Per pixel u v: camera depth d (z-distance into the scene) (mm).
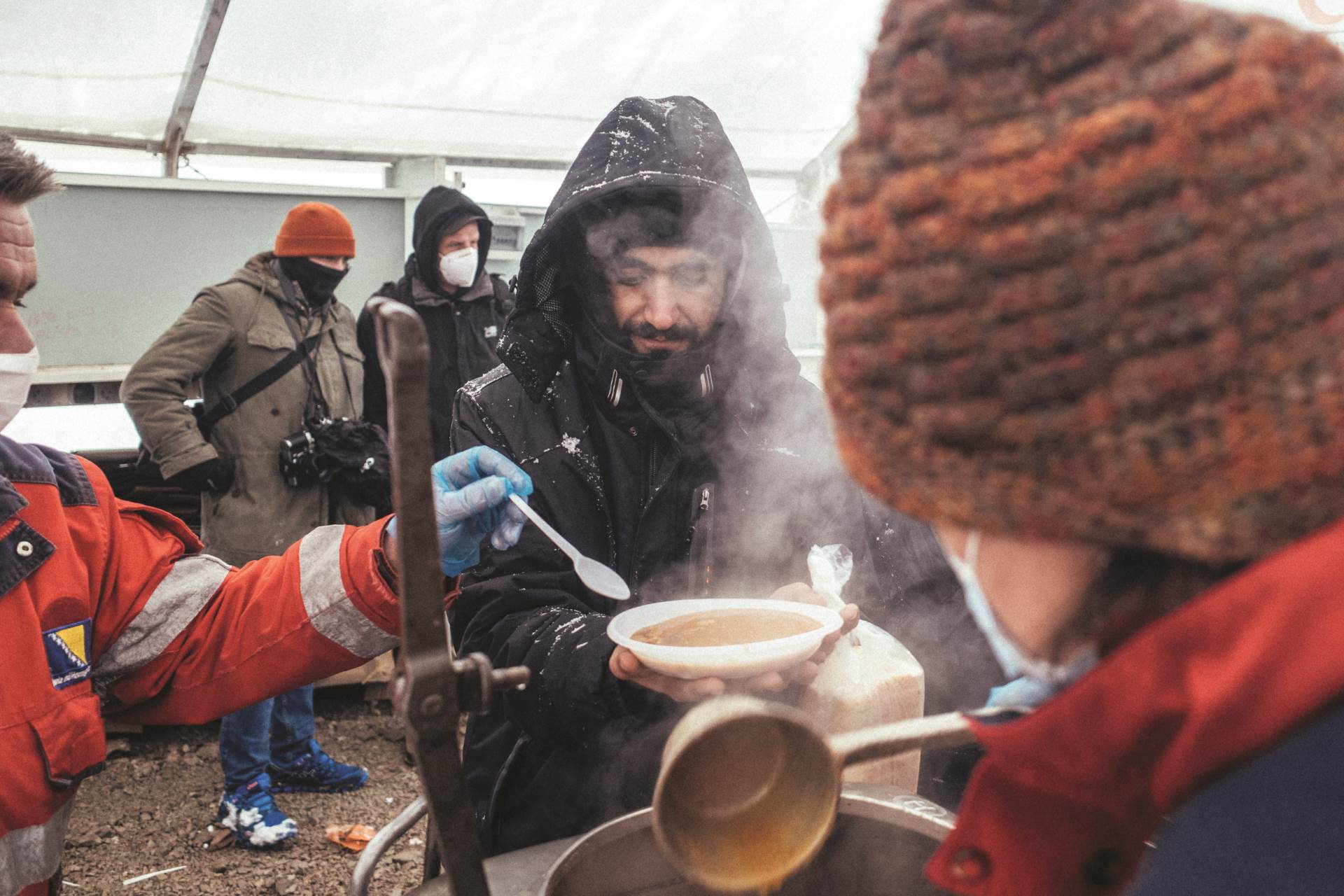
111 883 2793
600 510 1499
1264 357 373
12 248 1191
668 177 1398
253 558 3148
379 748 3684
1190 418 380
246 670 1279
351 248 3389
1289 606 397
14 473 1217
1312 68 391
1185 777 445
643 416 1515
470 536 1275
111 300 4996
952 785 1485
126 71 4770
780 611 1304
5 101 4941
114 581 1307
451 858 762
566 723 1245
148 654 1292
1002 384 402
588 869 939
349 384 3455
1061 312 386
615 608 1513
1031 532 431
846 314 446
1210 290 372
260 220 5289
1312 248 369
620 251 1449
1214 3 432
